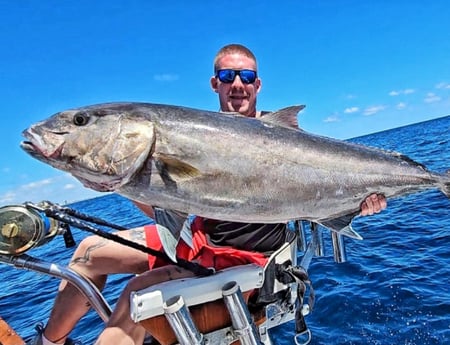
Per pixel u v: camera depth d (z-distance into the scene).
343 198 1.13
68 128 1.00
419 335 1.59
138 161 0.98
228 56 1.36
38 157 1.01
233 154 1.01
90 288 1.00
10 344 1.17
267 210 1.04
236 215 1.02
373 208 1.17
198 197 0.99
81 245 1.18
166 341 0.90
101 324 1.95
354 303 1.89
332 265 2.47
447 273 2.10
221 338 0.94
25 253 0.94
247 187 1.02
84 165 1.00
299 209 1.07
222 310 0.95
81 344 1.20
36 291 2.94
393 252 2.60
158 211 0.99
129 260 1.14
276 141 1.06
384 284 2.05
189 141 0.98
